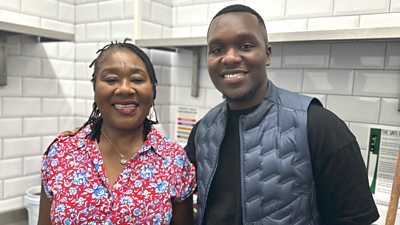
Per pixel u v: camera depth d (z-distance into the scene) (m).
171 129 1.79
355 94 1.30
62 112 1.74
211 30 0.89
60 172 0.89
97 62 0.91
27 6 1.53
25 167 1.60
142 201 0.87
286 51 1.43
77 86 1.78
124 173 0.89
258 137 0.89
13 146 1.55
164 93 1.74
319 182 0.84
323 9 1.33
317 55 1.36
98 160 0.90
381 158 1.26
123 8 1.60
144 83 0.90
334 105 1.34
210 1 1.60
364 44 1.27
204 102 1.67
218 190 0.95
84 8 1.73
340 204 0.82
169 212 0.90
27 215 1.60
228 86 0.87
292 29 1.40
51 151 0.92
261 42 0.85
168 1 1.70
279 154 0.85
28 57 1.57
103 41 1.68
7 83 1.50
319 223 0.89
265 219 0.86
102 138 0.94
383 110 1.25
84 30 1.74
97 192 0.86
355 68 1.29
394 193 0.94
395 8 1.20
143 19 1.57
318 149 0.82
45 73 1.65
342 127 0.83
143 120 0.93
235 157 0.93
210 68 0.90
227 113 0.98
